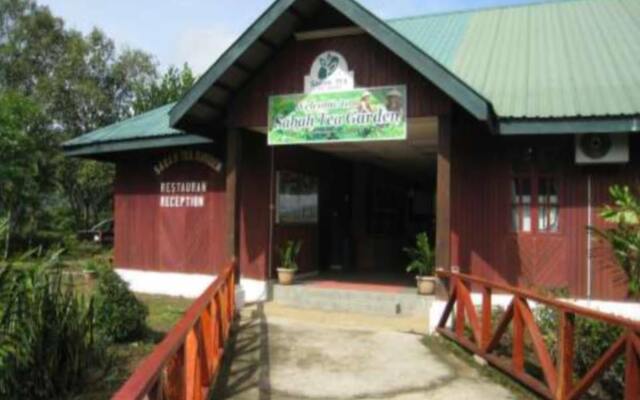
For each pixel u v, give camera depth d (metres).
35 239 19.62
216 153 13.20
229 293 9.30
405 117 9.93
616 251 7.34
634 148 9.70
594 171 9.95
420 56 9.06
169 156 13.79
